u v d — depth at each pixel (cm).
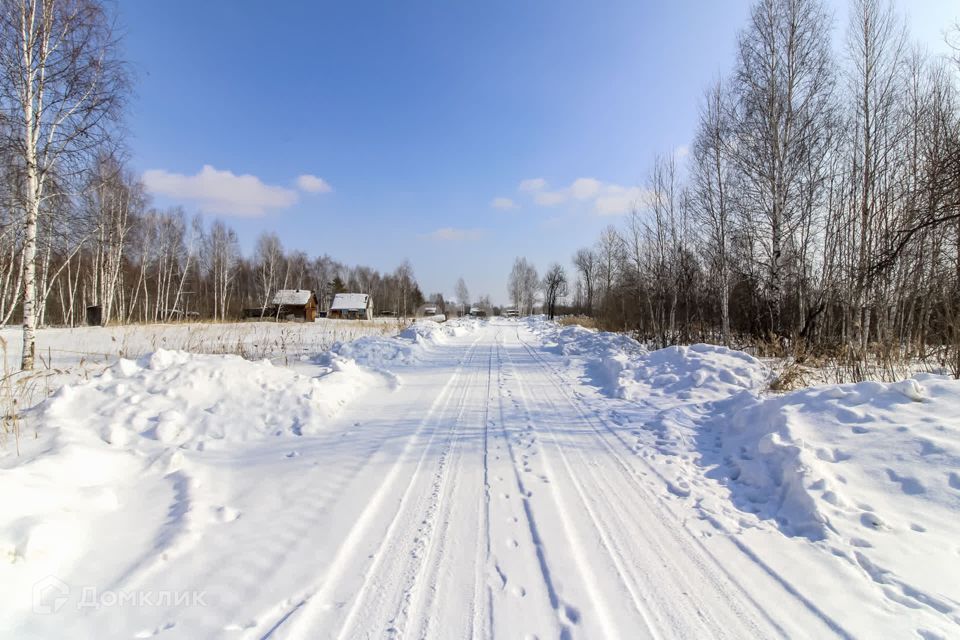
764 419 524
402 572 295
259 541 326
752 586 282
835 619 250
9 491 295
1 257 1575
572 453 525
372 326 2866
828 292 1318
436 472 466
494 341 2103
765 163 1459
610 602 267
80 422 490
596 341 1552
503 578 290
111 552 296
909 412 450
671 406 709
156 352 654
